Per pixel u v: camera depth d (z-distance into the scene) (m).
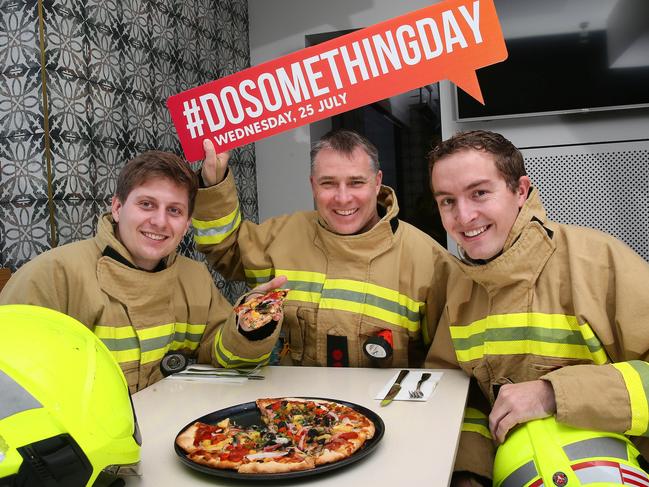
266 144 3.72
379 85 1.55
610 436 1.01
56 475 0.68
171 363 1.48
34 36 1.88
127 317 1.44
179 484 0.85
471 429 1.32
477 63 1.48
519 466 1.00
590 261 1.22
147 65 2.51
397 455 0.92
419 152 3.95
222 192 1.71
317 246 1.74
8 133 1.93
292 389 1.31
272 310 1.40
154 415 1.16
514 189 1.25
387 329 1.63
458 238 1.27
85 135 2.09
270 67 1.60
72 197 2.02
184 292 1.60
